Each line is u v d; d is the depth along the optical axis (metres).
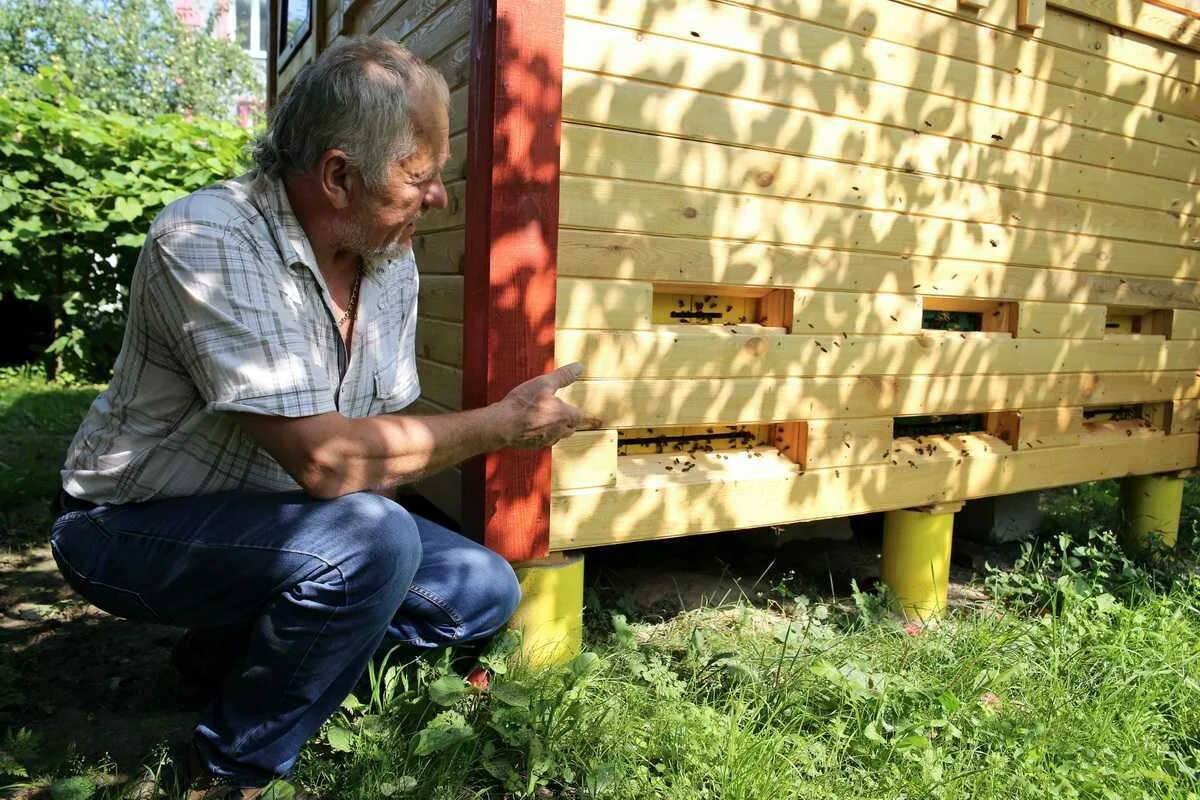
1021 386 3.27
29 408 5.74
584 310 2.33
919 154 2.87
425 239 2.81
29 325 7.54
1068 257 3.33
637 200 2.37
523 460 2.28
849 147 2.72
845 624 2.91
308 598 1.70
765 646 2.53
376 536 1.72
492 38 2.14
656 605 3.04
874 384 2.88
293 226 1.75
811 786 1.92
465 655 2.29
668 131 2.39
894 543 3.14
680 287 2.55
